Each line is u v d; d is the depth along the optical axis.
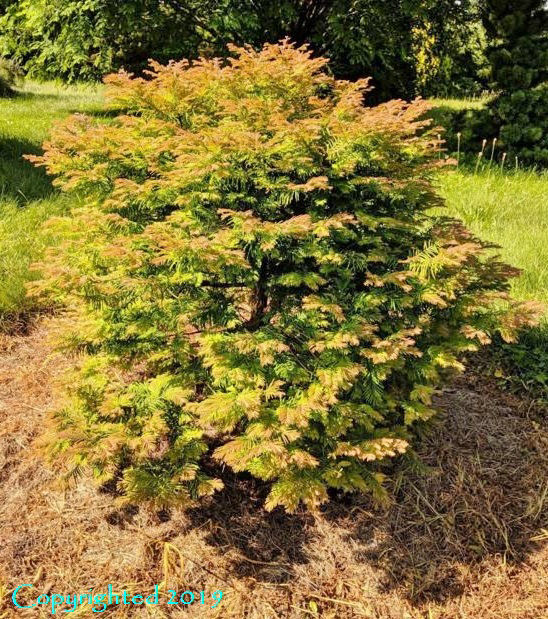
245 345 2.04
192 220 2.16
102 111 9.80
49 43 8.52
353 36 8.20
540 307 2.30
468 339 2.29
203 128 2.37
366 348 2.16
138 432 2.19
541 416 3.21
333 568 2.34
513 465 2.88
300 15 8.52
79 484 2.57
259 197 2.22
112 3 7.56
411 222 2.33
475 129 8.73
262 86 2.37
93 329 2.31
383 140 2.10
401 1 7.98
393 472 2.74
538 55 8.21
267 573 2.29
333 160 2.18
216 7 7.95
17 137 6.84
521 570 2.41
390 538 2.48
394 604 2.25
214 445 2.72
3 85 11.05
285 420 1.96
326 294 2.21
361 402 2.33
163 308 2.27
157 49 9.56
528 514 2.64
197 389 2.66
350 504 2.60
